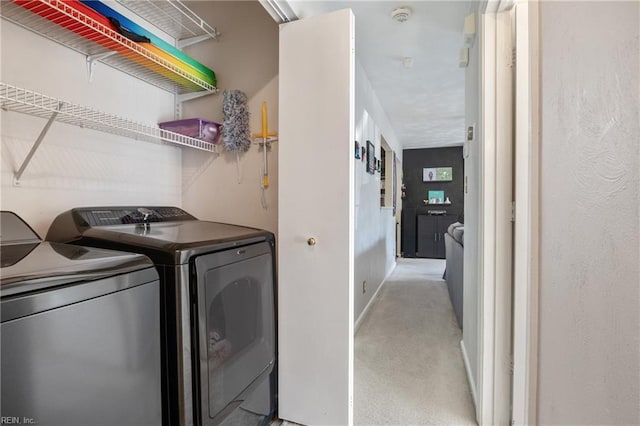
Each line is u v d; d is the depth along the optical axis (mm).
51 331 694
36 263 784
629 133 534
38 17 1248
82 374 754
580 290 688
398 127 5379
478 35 1704
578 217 699
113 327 833
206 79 1899
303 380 1543
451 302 3580
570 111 737
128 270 888
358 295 2922
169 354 1028
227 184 2012
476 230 1775
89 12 1256
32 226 1348
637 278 513
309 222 1515
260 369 1441
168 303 1030
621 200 554
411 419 1644
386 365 2191
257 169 1940
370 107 3463
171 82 1883
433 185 7188
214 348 1147
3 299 615
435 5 2043
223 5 1989
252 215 1961
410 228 7148
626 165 541
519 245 1461
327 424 1496
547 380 852
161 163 1972
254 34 1931
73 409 733
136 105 1783
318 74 1478
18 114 1306
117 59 1597
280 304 1581
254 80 1939
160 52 1570
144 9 1748
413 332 2764
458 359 2275
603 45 609
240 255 1305
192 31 1978
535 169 939
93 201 1583
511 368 1532
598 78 625
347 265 1452
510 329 1532
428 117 4746
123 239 1140
